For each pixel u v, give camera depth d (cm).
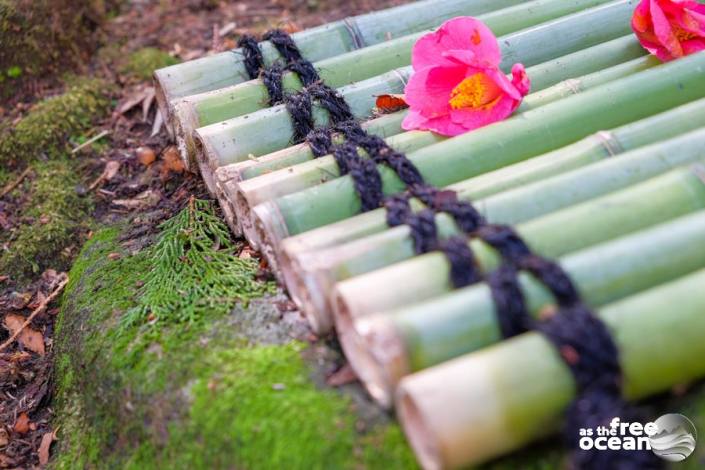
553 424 119
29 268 212
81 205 223
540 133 170
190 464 143
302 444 133
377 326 124
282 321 157
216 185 184
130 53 278
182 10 304
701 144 157
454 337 125
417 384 117
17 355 196
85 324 175
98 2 285
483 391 116
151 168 227
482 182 158
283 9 303
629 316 122
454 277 135
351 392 139
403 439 129
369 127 183
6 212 226
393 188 162
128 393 156
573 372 117
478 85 171
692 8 186
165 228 194
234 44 278
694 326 122
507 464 124
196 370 151
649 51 192
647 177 154
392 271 137
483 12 232
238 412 141
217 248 182
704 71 177
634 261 131
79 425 171
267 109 192
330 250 144
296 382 143
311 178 168
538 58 204
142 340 161
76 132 244
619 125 174
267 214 157
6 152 238
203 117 195
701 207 145
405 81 198
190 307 164
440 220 147
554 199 151
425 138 175
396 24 226
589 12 210
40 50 262
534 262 128
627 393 122
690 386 132
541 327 120
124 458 156
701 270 130
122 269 186
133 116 250
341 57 208
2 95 258
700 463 121
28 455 179
